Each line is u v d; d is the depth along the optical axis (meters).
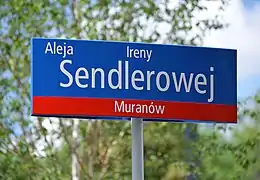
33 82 9.58
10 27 18.72
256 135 19.75
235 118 10.18
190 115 9.97
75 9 18.92
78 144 19.05
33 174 18.67
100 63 9.72
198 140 20.05
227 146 19.88
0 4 18.73
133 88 9.79
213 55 10.14
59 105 9.59
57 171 18.89
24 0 18.72
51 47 9.63
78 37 18.86
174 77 9.96
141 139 10.03
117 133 19.28
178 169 20.02
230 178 20.05
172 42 19.41
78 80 9.65
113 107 9.71
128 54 9.81
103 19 18.97
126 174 19.42
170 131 19.88
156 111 9.85
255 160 19.80
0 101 18.66
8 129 18.50
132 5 19.09
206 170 20.09
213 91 10.14
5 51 18.70
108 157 19.36
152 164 19.89
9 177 18.50
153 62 9.88
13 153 18.53
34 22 18.80
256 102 19.61
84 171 18.97
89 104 9.64
